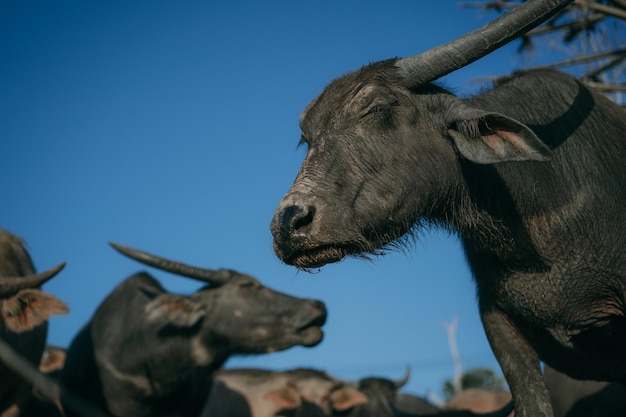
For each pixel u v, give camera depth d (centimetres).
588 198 553
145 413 1080
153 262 1134
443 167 538
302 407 1417
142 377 1075
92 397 1070
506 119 505
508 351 587
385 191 523
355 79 548
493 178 552
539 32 1084
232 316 1111
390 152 528
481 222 557
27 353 888
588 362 590
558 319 567
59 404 1054
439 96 546
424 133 538
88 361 1079
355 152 523
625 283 550
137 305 1100
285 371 1495
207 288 1133
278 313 1116
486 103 573
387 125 531
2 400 875
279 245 505
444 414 1161
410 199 530
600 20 1064
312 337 1116
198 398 1138
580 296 559
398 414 1199
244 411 1423
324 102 544
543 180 555
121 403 1069
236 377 1477
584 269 554
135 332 1082
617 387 820
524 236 557
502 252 563
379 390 1437
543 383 579
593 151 564
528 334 589
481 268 586
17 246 959
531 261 561
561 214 553
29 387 893
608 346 580
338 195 514
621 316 562
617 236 552
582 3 1014
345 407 1423
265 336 1109
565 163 559
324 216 505
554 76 597
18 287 805
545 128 567
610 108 602
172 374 1081
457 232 582
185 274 1130
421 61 541
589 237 552
